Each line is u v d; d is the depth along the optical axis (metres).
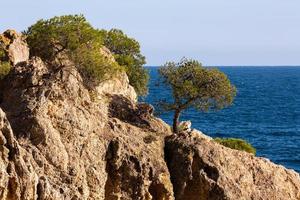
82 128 60.09
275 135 174.62
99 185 59.88
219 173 66.12
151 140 66.56
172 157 66.75
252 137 169.88
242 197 66.94
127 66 98.56
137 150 63.66
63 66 63.31
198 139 68.31
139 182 62.22
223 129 181.12
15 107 58.84
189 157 66.12
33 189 52.41
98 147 61.31
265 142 162.75
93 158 60.31
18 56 74.12
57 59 74.81
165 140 68.38
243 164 70.38
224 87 78.88
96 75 72.94
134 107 71.88
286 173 74.12
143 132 67.69
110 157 61.91
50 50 76.00
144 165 62.88
